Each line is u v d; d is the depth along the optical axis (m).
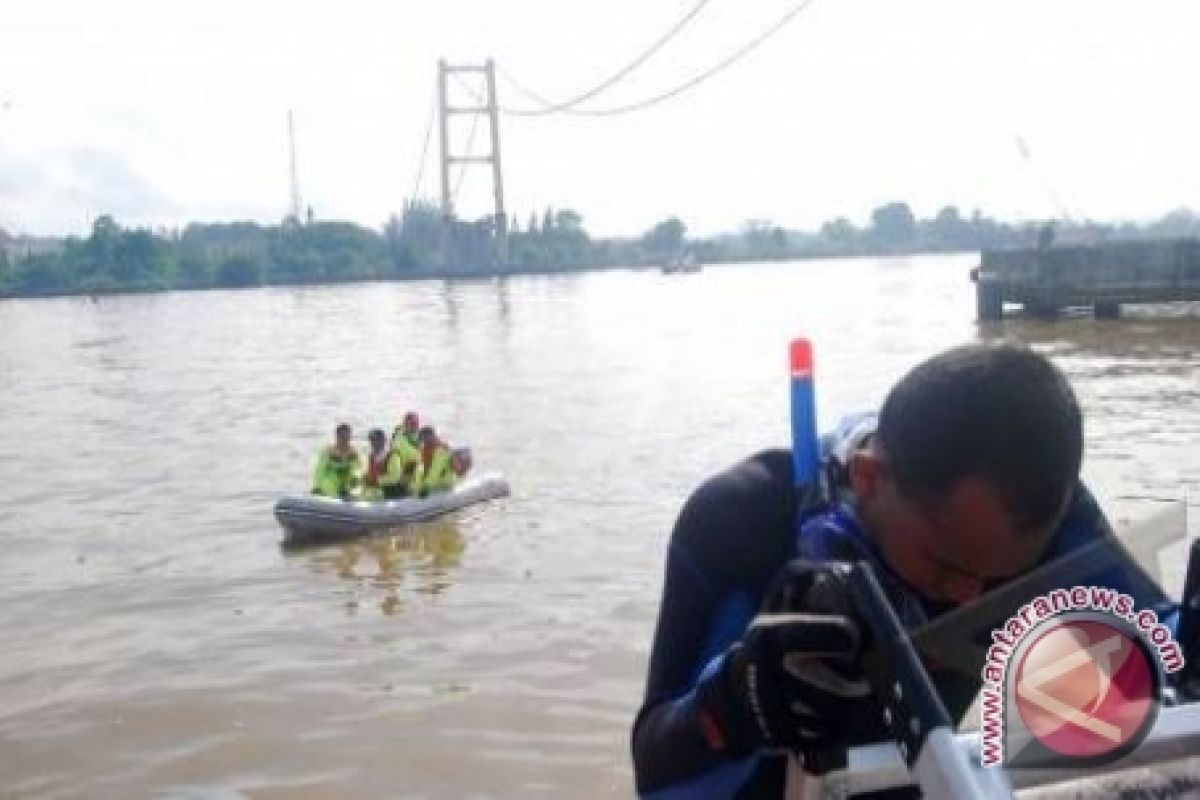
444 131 119.25
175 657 10.63
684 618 1.86
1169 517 1.84
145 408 32.44
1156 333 36.38
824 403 25.78
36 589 13.31
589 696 9.18
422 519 15.65
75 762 8.48
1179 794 1.34
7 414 32.44
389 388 33.81
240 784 8.00
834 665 1.39
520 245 156.62
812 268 165.50
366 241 148.00
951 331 44.03
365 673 9.95
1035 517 1.47
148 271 144.62
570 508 16.09
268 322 73.38
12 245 163.25
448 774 7.97
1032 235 62.75
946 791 1.25
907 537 1.56
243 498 18.58
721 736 1.53
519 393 30.92
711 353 40.97
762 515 1.86
